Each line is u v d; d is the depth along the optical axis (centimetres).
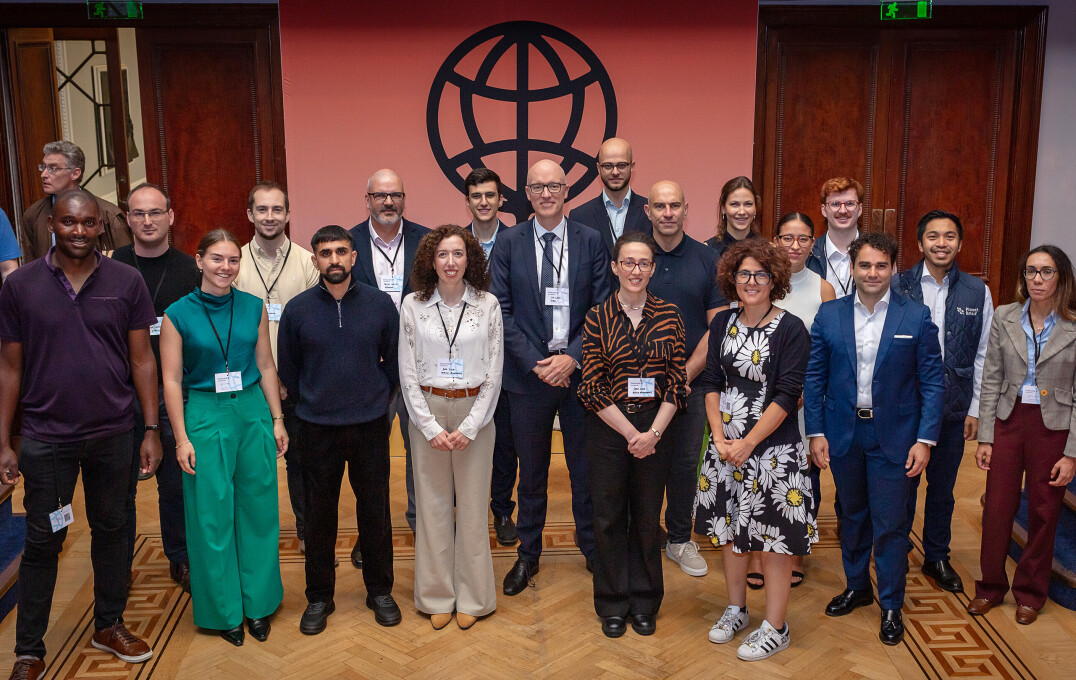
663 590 359
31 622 306
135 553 413
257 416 336
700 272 382
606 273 379
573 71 520
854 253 331
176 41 573
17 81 579
